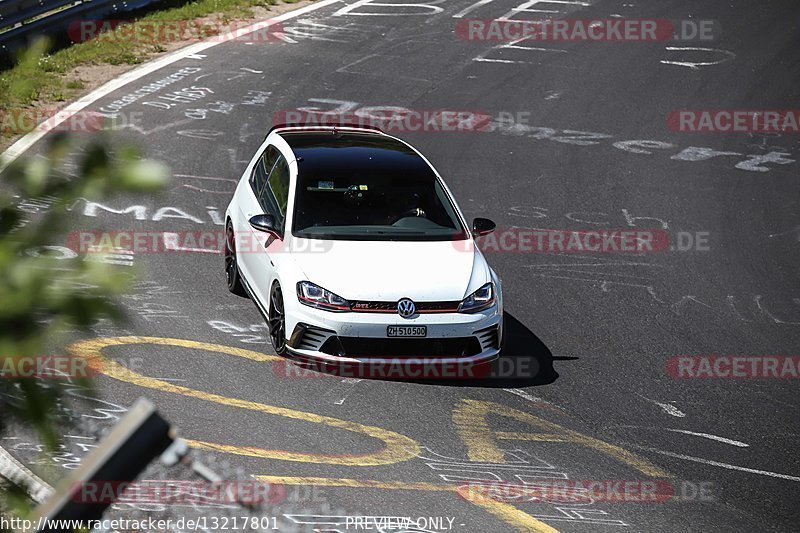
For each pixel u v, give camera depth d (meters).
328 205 33.22
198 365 30.42
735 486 25.77
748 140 62.22
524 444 27.17
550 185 52.91
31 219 5.31
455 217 34.34
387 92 65.25
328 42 74.38
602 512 23.67
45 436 5.53
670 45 79.12
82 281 5.26
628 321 37.69
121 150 5.38
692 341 36.34
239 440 25.73
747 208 51.88
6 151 5.77
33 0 63.03
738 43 80.50
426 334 30.33
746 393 32.16
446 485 24.39
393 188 34.22
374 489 23.78
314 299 30.22
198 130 55.78
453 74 69.62
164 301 35.47
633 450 27.47
